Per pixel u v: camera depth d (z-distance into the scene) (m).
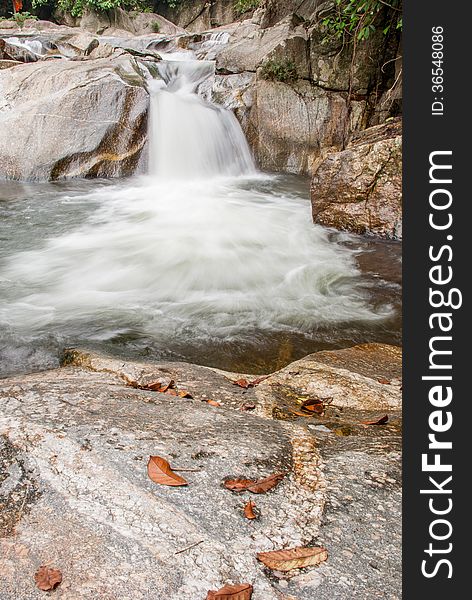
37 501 1.53
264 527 1.48
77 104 9.88
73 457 1.72
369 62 10.65
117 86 10.11
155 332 4.17
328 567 1.36
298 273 5.57
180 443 1.86
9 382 2.62
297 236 6.80
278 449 1.91
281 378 3.10
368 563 1.39
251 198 9.09
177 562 1.34
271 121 11.18
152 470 1.66
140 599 1.23
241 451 1.85
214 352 3.86
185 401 2.39
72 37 15.84
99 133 9.98
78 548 1.36
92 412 2.07
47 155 9.78
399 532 1.52
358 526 1.53
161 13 26.30
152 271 5.57
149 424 2.00
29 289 5.07
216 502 1.57
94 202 8.48
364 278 5.43
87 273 5.51
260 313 4.58
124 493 1.57
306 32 11.10
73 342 3.94
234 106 11.30
